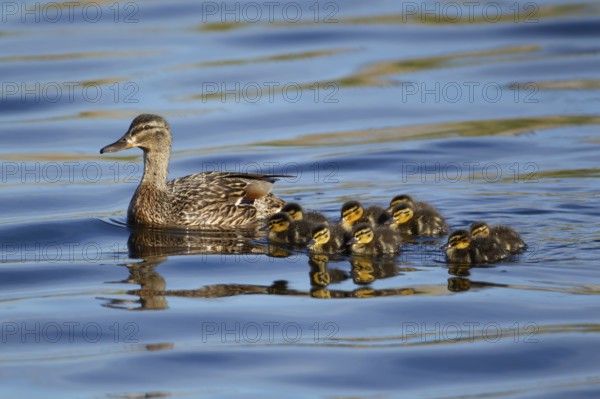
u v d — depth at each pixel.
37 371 11.09
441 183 18.22
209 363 11.27
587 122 21.77
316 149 20.55
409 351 11.46
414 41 27.34
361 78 24.59
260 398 10.40
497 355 11.34
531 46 27.03
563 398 10.30
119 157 20.64
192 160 19.89
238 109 22.80
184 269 14.10
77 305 12.88
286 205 15.71
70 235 15.93
